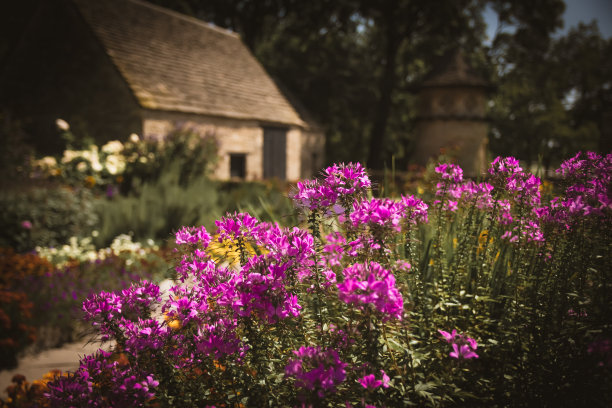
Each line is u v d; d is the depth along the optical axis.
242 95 17.61
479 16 27.58
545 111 28.38
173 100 13.78
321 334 1.60
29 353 3.97
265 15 28.14
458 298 1.99
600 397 1.54
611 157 1.78
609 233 1.73
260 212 2.88
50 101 14.62
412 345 1.73
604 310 1.59
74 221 7.82
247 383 1.55
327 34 27.86
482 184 2.11
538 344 1.72
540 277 1.87
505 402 1.70
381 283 1.35
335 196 1.67
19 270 5.35
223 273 1.69
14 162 9.64
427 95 22.27
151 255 6.96
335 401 1.46
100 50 13.55
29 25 14.86
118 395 1.46
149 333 1.61
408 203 1.84
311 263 1.68
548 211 1.85
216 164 12.54
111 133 13.26
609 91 33.38
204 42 18.69
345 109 29.11
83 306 1.65
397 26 25.70
